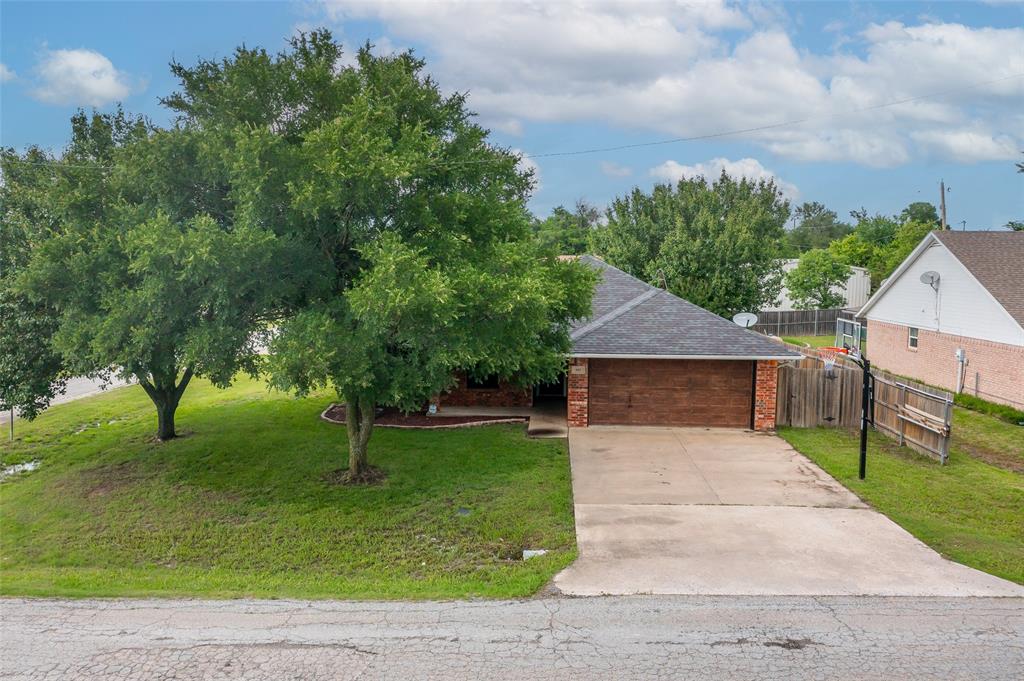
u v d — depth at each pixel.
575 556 9.31
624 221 37.41
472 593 8.33
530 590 8.27
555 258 13.84
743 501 11.66
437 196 11.72
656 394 17.16
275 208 10.56
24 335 13.70
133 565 10.24
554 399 20.12
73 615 7.89
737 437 16.23
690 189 39.94
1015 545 9.70
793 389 17.36
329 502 12.30
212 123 11.17
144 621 7.68
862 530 10.23
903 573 8.65
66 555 10.73
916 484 12.51
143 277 10.84
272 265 10.48
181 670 6.51
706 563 9.02
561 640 7.00
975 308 21.09
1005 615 7.47
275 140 9.88
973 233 23.14
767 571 8.73
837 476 13.02
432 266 11.06
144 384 16.30
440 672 6.40
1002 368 19.80
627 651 6.75
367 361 10.41
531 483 12.78
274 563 10.02
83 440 17.58
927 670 6.34
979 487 12.39
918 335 24.50
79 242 11.17
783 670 6.36
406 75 12.01
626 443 15.62
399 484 13.03
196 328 10.67
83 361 12.03
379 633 7.25
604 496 11.99
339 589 8.67
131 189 11.66
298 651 6.86
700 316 18.09
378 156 9.95
